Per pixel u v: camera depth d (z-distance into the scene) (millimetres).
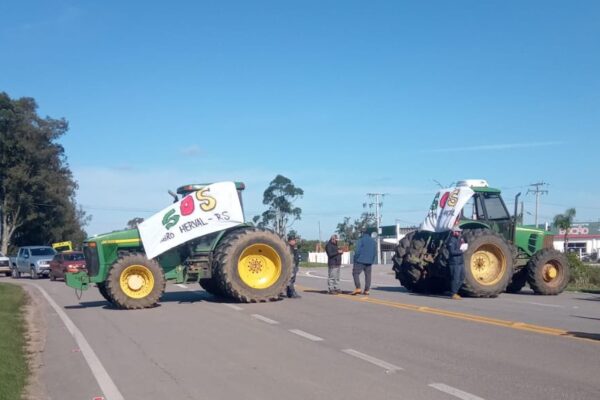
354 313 13414
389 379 7613
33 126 58625
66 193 62062
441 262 16656
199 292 19875
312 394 7047
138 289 15305
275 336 10688
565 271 17906
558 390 6996
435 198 18219
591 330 10828
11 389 7434
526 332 10641
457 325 11523
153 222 15688
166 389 7484
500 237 16875
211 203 16297
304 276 31938
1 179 58031
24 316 15133
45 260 36062
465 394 6887
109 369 8633
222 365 8602
